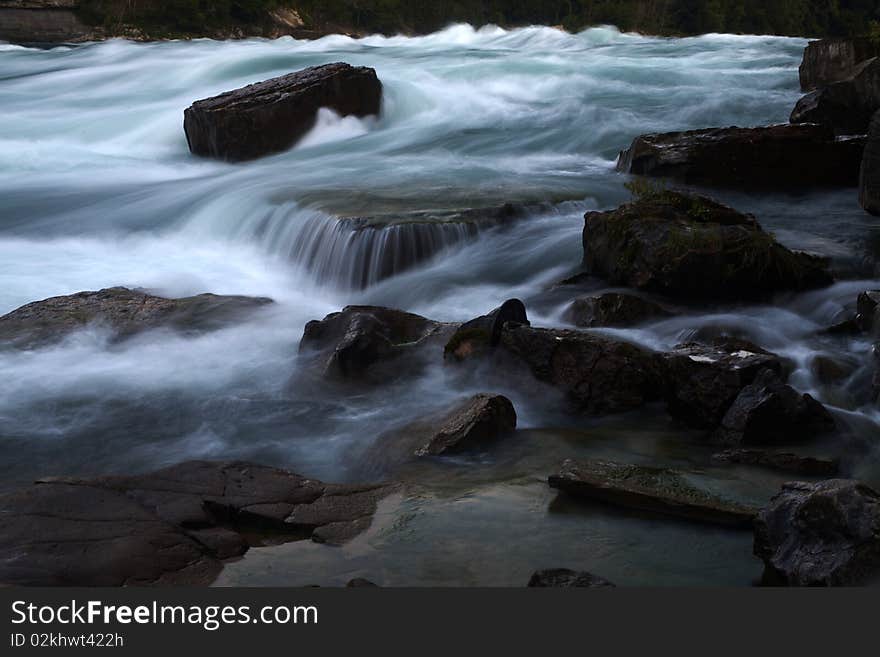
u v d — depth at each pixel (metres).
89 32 47.66
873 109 17.69
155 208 16.12
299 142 20.56
